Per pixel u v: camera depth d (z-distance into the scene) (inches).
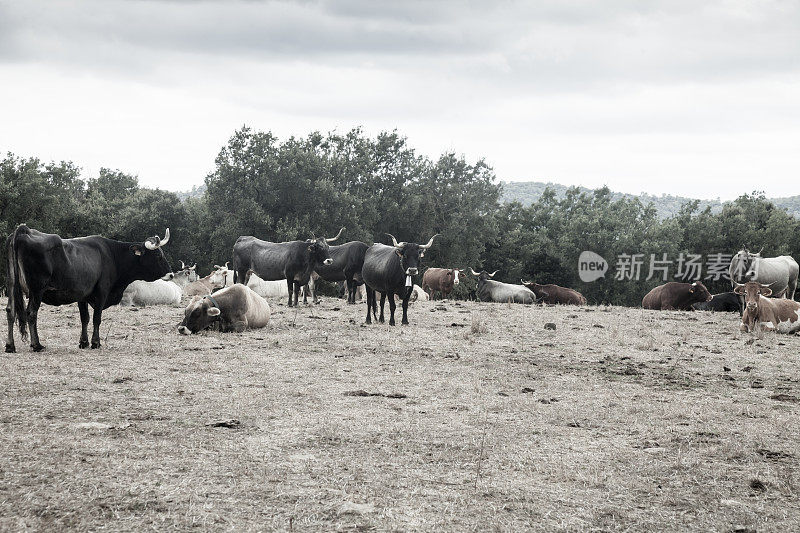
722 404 386.9
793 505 235.3
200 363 456.8
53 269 464.1
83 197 2733.8
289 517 207.8
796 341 647.1
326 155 2491.4
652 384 444.8
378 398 377.7
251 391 379.2
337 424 317.1
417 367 475.5
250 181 2249.0
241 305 607.8
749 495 243.8
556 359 529.7
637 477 259.3
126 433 286.8
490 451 284.4
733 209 3415.4
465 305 954.1
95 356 465.1
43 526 192.9
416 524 207.9
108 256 510.9
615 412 363.3
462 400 380.5
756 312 700.0
